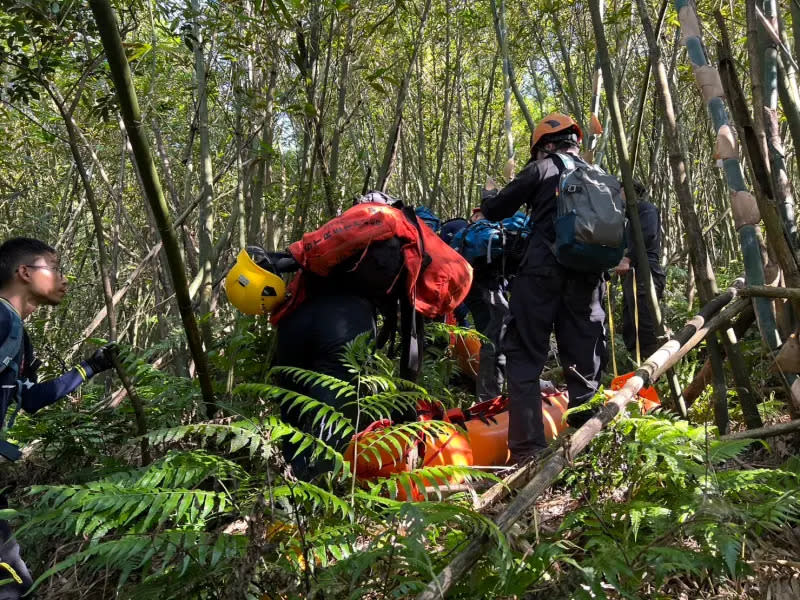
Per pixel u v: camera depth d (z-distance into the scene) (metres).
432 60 8.41
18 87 3.44
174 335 3.95
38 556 2.62
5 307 2.31
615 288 6.02
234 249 4.88
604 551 1.79
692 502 1.98
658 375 2.45
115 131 6.90
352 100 7.27
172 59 5.08
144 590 1.76
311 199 4.52
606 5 6.11
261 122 4.33
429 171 8.89
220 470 1.92
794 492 1.98
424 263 3.23
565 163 3.19
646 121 7.06
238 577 1.55
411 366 3.24
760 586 1.89
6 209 7.49
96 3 1.90
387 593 1.70
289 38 4.84
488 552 1.66
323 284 3.18
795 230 2.62
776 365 2.50
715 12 2.56
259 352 3.59
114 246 4.54
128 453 3.40
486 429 3.32
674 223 8.65
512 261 4.32
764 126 2.56
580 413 3.20
